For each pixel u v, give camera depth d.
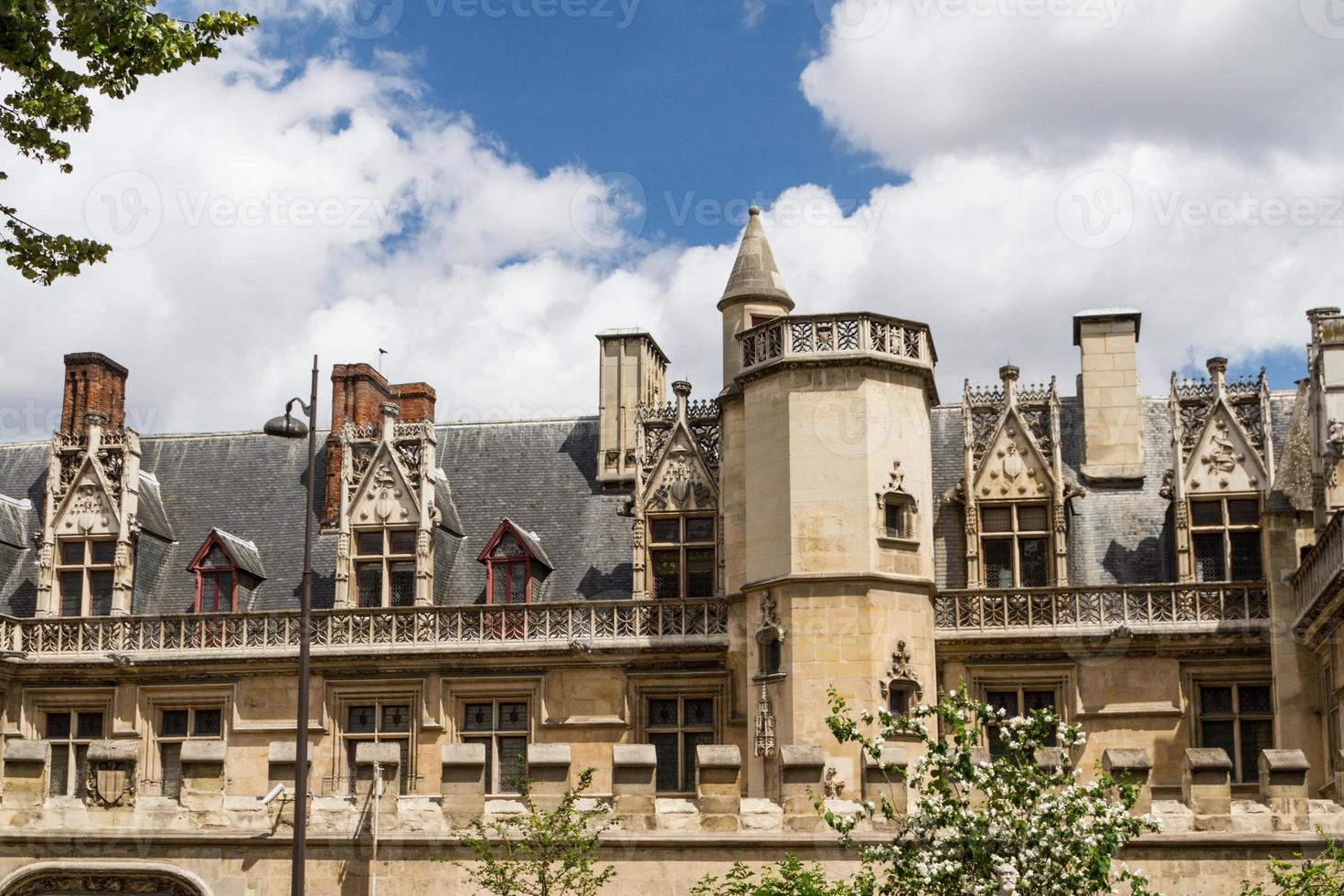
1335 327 32.78
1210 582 34.69
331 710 36.62
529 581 37.38
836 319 34.19
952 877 22.77
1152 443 38.00
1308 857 26.20
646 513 37.12
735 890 25.58
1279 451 37.22
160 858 28.56
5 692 37.44
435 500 39.19
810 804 27.75
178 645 37.38
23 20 19.55
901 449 34.06
